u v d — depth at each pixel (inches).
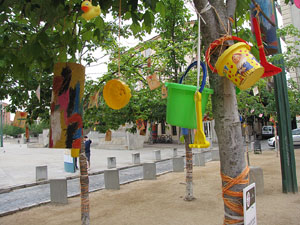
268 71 79.0
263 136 1240.8
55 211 234.4
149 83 184.1
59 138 74.0
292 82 524.7
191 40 273.1
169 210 214.2
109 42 213.5
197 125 63.0
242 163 75.2
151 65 248.4
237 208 73.8
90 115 225.8
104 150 904.9
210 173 371.6
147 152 790.5
